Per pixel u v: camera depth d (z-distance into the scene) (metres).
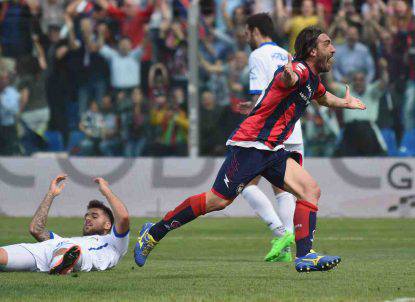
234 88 52.47
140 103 53.50
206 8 53.78
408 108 51.62
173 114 53.50
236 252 32.06
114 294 18.12
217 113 52.12
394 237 37.97
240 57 52.78
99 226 23.77
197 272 23.39
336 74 52.25
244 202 50.22
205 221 47.16
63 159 50.09
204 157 49.97
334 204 49.44
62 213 49.91
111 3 54.50
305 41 21.19
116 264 23.92
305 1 53.03
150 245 22.05
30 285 19.70
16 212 50.03
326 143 51.72
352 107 22.55
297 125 28.80
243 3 54.09
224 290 18.84
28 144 53.00
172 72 54.03
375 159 49.41
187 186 49.69
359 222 46.09
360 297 17.55
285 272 23.41
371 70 52.03
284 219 28.47
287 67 20.09
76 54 53.56
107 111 53.34
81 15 54.06
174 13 54.81
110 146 53.25
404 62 51.94
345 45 52.22
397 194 49.31
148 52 54.03
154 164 49.91
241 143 21.16
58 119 53.22
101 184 23.61
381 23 52.38
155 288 19.22
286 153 21.47
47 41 53.62
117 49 53.75
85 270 22.95
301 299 17.16
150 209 49.78
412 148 51.59
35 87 53.16
